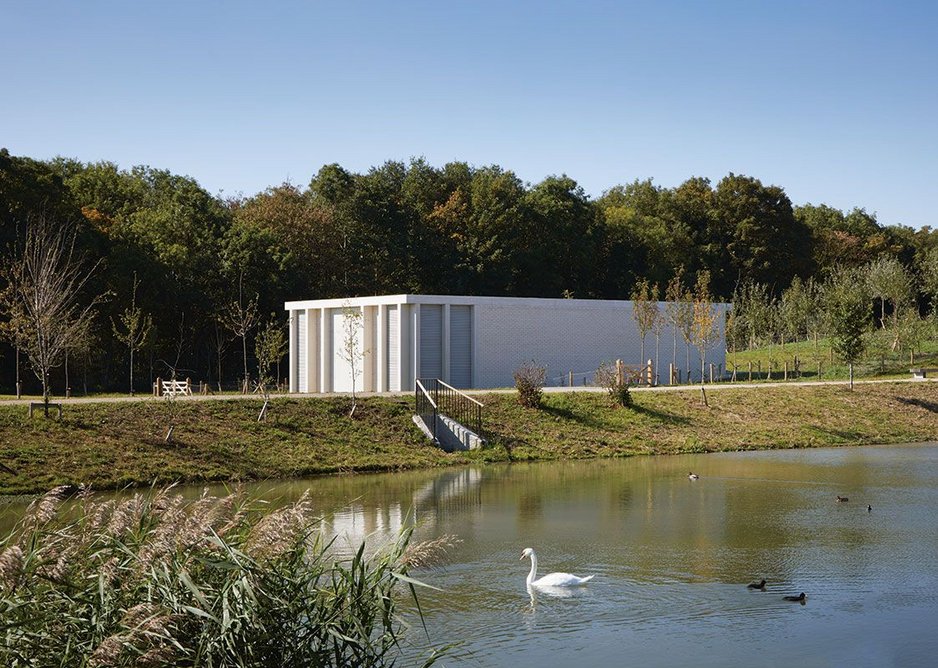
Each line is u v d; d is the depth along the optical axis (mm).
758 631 14938
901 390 48156
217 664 9383
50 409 32969
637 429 40156
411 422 37750
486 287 83438
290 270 73688
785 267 101938
